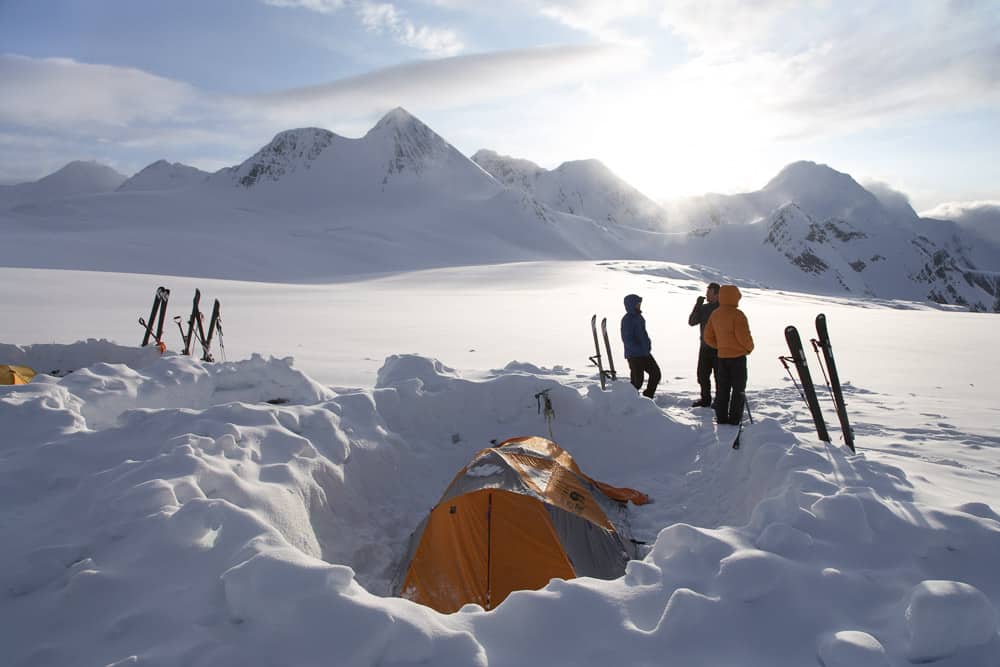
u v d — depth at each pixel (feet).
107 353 28.68
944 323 91.76
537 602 8.81
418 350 52.54
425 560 14.74
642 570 9.77
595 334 29.37
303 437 16.22
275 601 8.27
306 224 588.91
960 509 11.61
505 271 256.52
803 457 14.84
